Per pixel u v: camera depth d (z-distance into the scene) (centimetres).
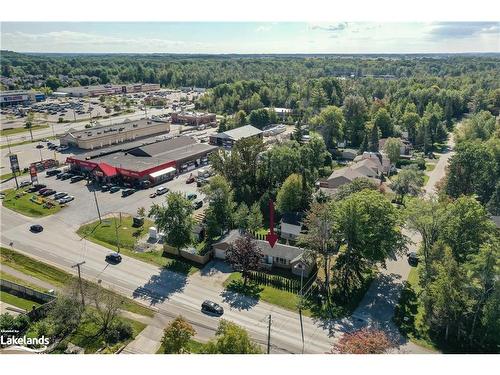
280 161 9294
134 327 5162
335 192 8681
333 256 6925
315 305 5688
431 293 5075
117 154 12075
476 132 13225
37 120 18250
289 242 7625
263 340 4938
